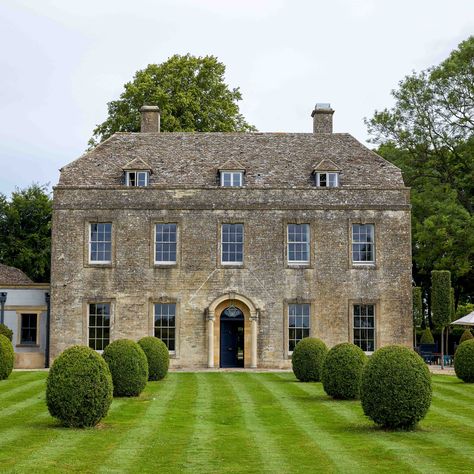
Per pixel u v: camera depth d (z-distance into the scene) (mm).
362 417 20828
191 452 15906
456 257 46688
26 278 44281
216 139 41906
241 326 38219
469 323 35281
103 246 38062
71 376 18688
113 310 37594
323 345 30469
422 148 50531
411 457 15367
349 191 38406
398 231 38281
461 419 20531
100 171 39375
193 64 56062
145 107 43406
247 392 26422
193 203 38125
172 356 37469
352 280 38031
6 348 30516
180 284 37812
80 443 16734
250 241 38031
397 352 18953
